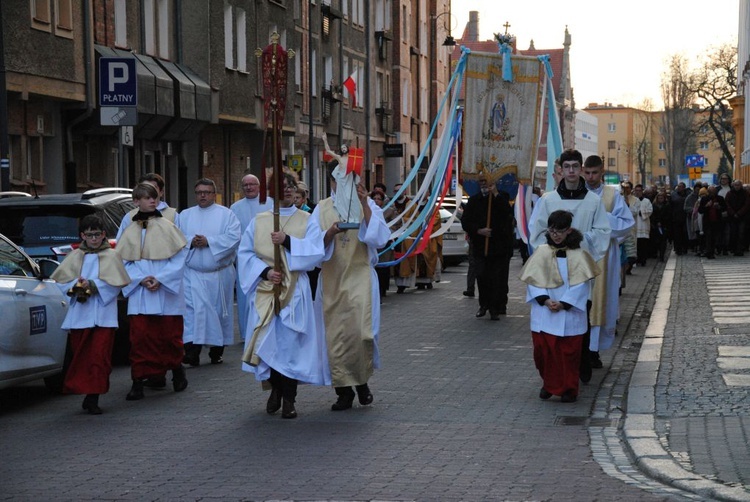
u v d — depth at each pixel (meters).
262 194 10.44
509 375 12.59
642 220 31.53
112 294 10.55
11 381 10.52
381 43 59.91
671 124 116.25
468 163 19.38
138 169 30.55
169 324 11.48
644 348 14.07
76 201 13.47
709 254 33.81
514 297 22.38
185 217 13.84
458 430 9.55
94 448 8.92
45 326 11.16
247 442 9.10
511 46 19.20
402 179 63.59
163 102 29.98
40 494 7.43
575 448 8.82
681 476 7.63
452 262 34.00
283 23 41.00
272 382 10.32
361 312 10.39
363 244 10.48
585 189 12.05
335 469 8.09
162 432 9.55
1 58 20.56
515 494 7.33
